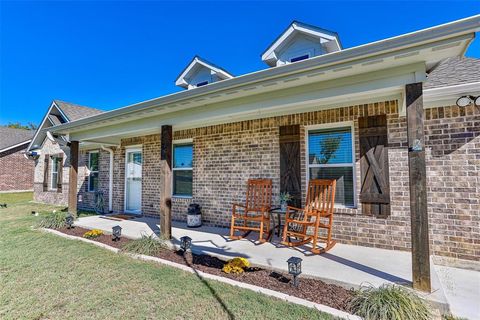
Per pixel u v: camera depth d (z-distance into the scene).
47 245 5.01
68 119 11.60
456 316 2.51
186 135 7.04
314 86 3.47
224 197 6.25
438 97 3.99
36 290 3.12
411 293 2.55
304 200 5.18
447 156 4.09
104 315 2.58
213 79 9.14
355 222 4.66
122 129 6.04
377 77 3.06
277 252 4.20
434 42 2.49
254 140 5.86
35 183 13.33
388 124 4.47
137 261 4.08
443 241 4.08
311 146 5.33
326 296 2.82
